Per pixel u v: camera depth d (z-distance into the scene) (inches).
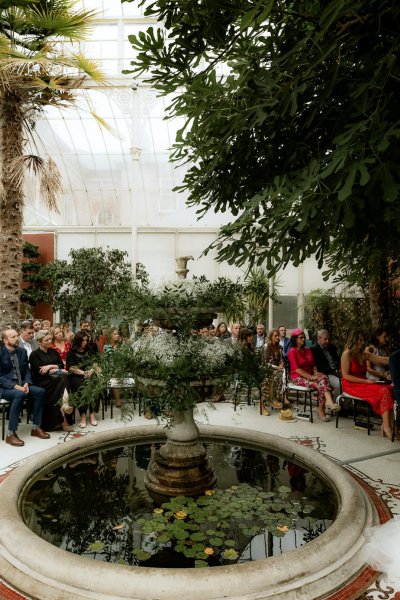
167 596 76.6
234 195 139.9
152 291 133.1
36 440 181.9
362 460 159.6
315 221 100.0
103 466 147.9
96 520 111.4
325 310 337.7
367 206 100.8
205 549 96.2
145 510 116.7
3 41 237.5
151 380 130.5
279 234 109.8
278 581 81.0
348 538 94.7
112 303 134.0
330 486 130.1
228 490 127.3
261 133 119.4
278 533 104.1
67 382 200.8
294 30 100.2
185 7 96.0
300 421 211.8
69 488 130.6
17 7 246.4
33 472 132.7
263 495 124.1
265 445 163.2
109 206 547.8
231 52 105.5
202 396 132.8
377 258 155.9
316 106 103.7
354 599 81.6
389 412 188.1
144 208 545.3
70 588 80.1
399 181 89.6
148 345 134.6
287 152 123.1
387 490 132.8
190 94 112.6
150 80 115.7
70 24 251.3
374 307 255.3
